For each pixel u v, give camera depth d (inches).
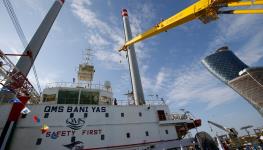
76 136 671.1
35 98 816.3
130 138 750.5
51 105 713.0
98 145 679.1
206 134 418.0
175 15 735.7
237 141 836.6
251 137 996.6
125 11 1724.9
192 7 648.4
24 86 658.8
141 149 737.6
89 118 735.7
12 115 613.9
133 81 1232.8
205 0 591.8
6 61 454.9
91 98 847.1
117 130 750.5
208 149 384.8
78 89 840.3
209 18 609.9
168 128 866.1
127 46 1382.9
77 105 749.9
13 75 529.3
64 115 705.0
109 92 939.3
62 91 812.0
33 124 646.5
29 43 975.0
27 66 888.9
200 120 938.1
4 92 619.5
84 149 650.2
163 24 818.2
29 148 595.2
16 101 578.2
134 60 1333.7
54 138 640.4
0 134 566.3
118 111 812.6
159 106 939.3
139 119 830.5
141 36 1080.2
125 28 1574.8
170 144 780.6
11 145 581.3
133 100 1192.8
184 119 933.2
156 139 796.0
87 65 1054.4
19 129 622.2
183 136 938.7
